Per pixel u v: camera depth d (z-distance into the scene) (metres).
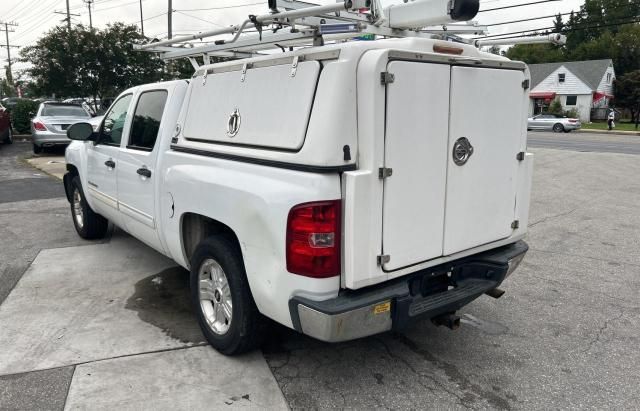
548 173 12.58
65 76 20.62
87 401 3.02
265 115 3.06
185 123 3.87
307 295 2.79
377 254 2.86
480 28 4.47
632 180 11.57
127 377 3.28
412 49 2.92
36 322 4.05
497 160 3.48
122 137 4.90
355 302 2.78
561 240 6.74
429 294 3.30
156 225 4.27
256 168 3.06
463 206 3.30
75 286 4.84
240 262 3.29
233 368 3.41
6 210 8.07
